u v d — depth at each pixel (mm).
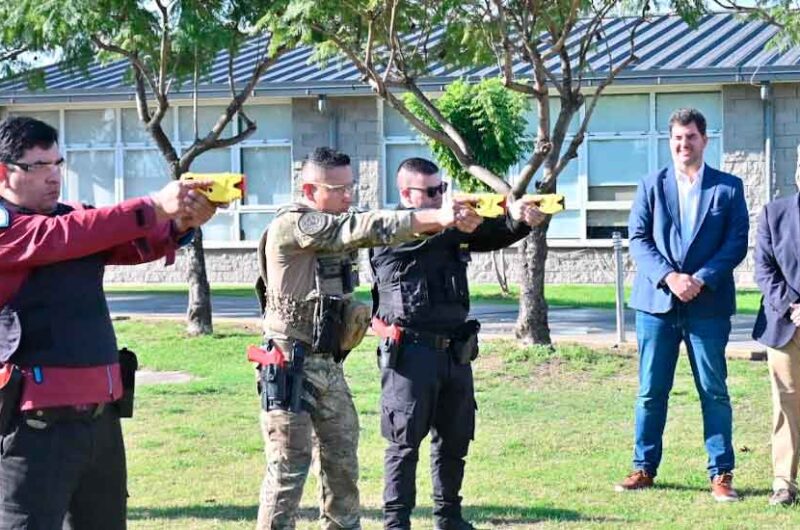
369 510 8648
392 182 28703
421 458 10453
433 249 7566
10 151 5129
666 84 25781
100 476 5383
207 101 29141
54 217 4992
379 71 16578
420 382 7547
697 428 11281
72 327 5176
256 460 10266
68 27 14797
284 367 6590
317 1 12625
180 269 30453
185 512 8570
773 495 8742
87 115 30859
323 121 28797
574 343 16078
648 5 14234
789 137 26016
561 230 27969
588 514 8383
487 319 20281
